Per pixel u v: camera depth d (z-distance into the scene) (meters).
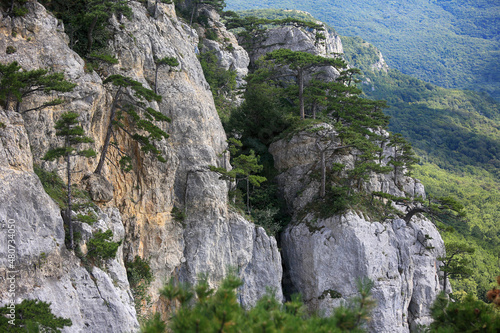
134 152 36.31
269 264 48.78
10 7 28.84
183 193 42.16
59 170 29.12
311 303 50.03
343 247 49.84
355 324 14.04
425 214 61.16
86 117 30.77
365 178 52.09
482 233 114.56
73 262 25.30
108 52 36.81
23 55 28.47
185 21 72.44
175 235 39.38
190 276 41.03
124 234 33.19
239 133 60.44
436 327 15.62
